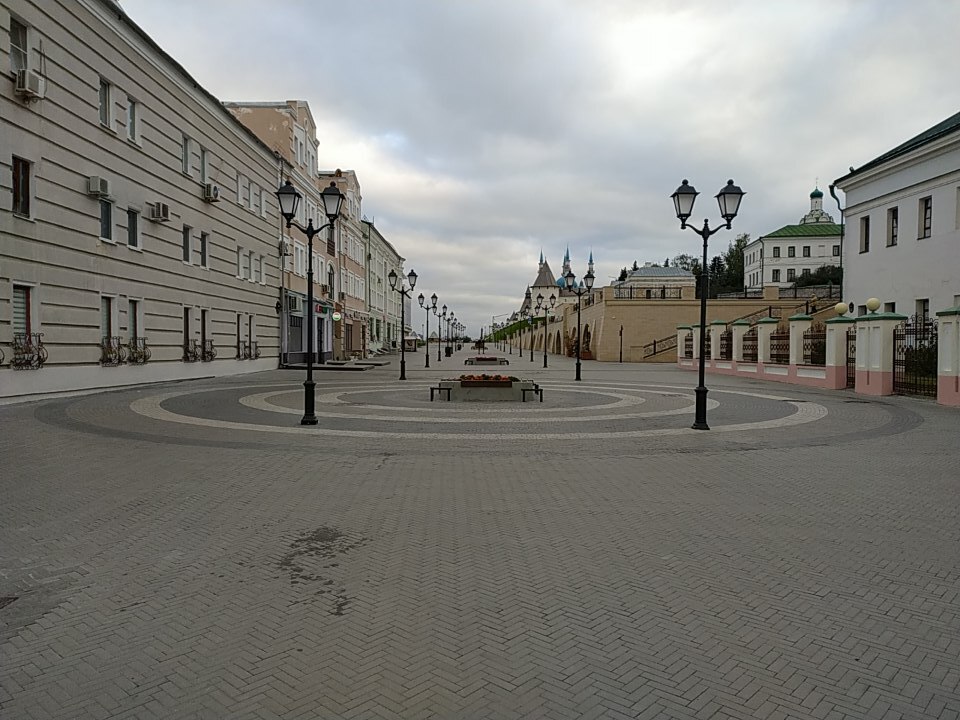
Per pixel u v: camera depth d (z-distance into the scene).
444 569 4.95
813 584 4.70
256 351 30.31
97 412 13.74
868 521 6.32
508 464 9.03
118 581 4.70
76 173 16.62
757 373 28.36
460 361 51.31
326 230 44.44
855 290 33.44
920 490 7.62
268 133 34.59
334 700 3.19
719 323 32.88
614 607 4.28
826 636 3.89
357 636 3.85
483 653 3.66
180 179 22.66
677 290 53.28
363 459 9.29
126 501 6.86
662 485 7.81
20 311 14.92
